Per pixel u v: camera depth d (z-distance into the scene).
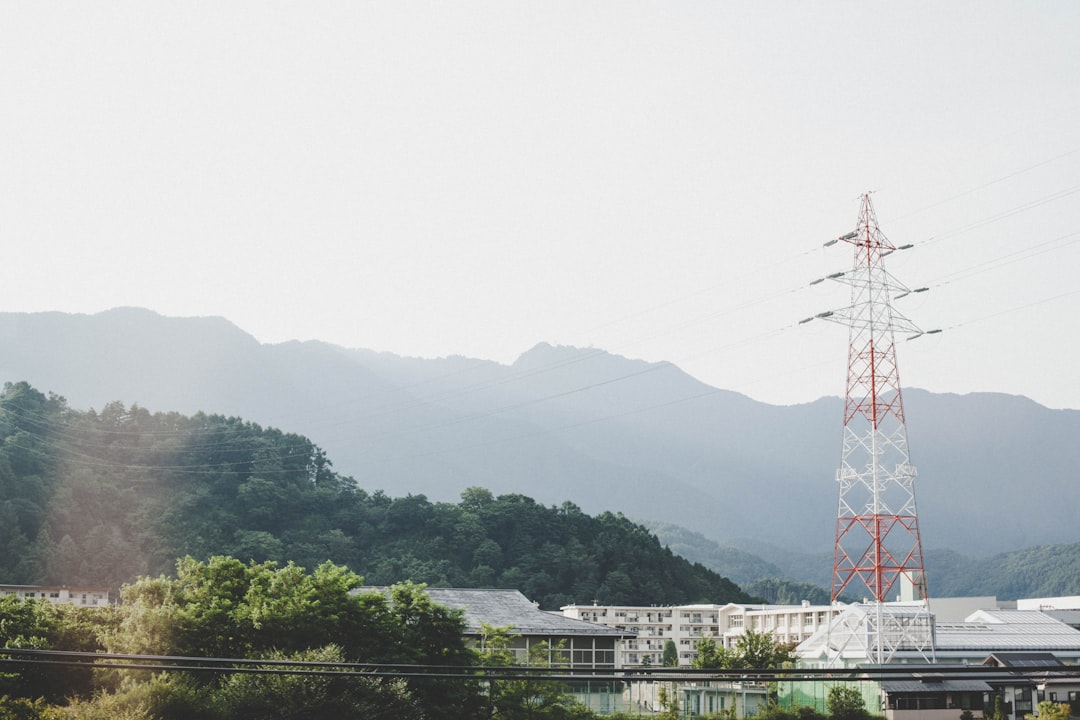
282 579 62.22
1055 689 94.69
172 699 51.06
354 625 60.12
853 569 91.25
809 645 106.44
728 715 81.69
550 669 24.16
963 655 107.75
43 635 56.31
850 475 92.38
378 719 54.88
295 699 52.38
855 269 92.00
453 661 61.06
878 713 86.56
